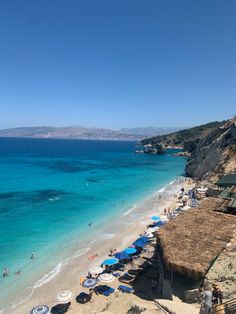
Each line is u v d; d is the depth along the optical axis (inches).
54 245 1455.5
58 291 1061.8
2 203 2199.8
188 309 645.9
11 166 4429.1
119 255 1248.2
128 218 1921.8
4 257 1307.8
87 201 2351.1
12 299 1013.2
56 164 4840.1
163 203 2332.7
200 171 3331.7
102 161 5605.3
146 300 881.5
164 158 6530.5
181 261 762.2
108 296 1019.3
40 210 2052.2
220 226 932.0
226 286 681.0
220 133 3969.0
